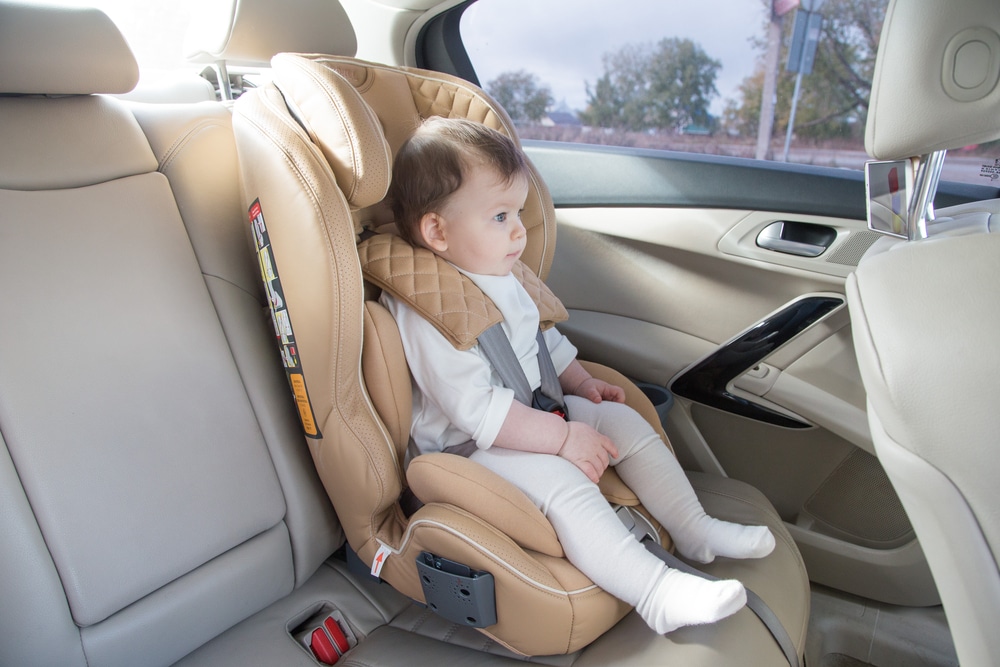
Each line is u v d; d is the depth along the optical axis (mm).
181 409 944
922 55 645
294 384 981
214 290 1022
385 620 1088
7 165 853
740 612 923
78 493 841
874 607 1311
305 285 883
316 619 1087
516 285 1151
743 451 1452
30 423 813
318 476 1100
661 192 1446
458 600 885
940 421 500
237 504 985
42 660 811
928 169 701
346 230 878
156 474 908
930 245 595
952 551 512
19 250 841
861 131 1823
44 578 808
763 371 1386
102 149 942
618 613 932
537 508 943
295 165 870
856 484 1338
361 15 1521
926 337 518
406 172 1079
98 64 917
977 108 633
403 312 1057
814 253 1328
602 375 1256
